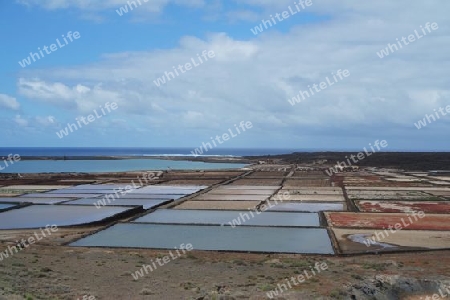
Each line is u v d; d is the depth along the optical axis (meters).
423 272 18.08
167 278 17.22
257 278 17.22
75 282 16.45
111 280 16.83
